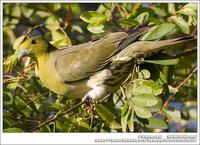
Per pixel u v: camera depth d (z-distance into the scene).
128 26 10.84
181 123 13.34
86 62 11.04
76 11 14.63
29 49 11.65
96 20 10.83
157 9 11.66
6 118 10.74
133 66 10.60
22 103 11.14
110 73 10.85
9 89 11.14
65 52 11.45
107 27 10.79
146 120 9.81
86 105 10.77
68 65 11.22
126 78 10.88
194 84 12.61
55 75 11.33
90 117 10.42
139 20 10.98
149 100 9.31
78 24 14.84
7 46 14.62
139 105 9.34
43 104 11.51
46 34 13.33
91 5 15.51
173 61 10.04
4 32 14.68
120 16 13.04
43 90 11.77
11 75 11.55
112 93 11.05
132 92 9.49
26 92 11.67
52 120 10.38
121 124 9.90
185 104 13.41
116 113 10.27
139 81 9.53
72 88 11.24
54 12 14.20
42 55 11.65
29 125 10.80
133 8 12.46
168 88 10.14
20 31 16.14
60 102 11.45
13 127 10.62
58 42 11.76
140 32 10.48
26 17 14.63
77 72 11.10
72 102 11.43
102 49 10.90
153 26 10.44
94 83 11.05
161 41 10.24
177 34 12.95
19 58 11.60
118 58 10.67
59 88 11.38
